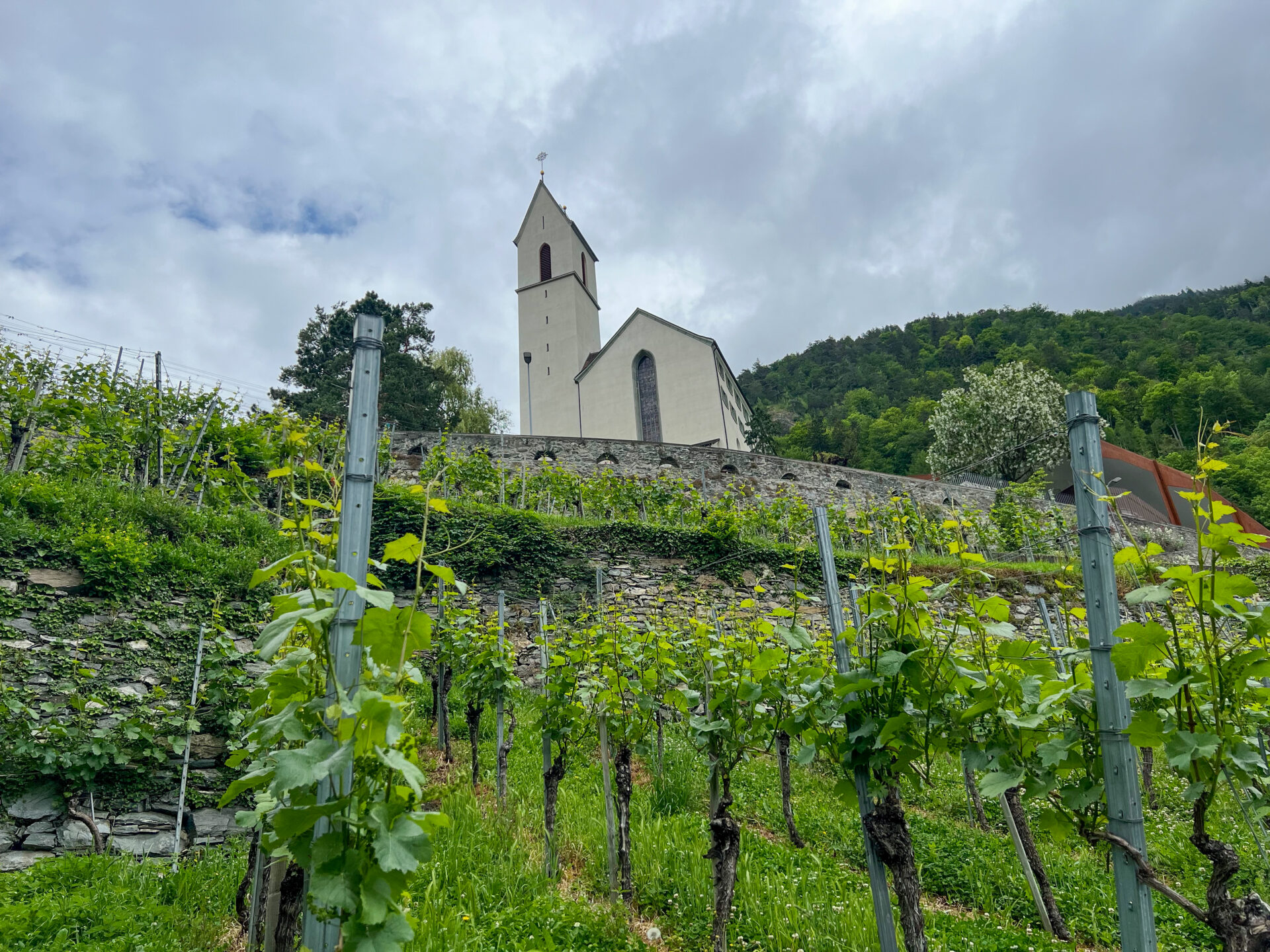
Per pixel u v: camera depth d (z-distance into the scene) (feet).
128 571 24.13
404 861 6.49
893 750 12.16
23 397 32.91
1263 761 9.13
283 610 8.04
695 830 22.08
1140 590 9.93
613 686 20.44
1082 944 16.97
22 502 24.93
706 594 41.55
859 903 17.11
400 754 7.08
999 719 11.49
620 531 44.93
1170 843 22.58
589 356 133.18
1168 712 10.18
